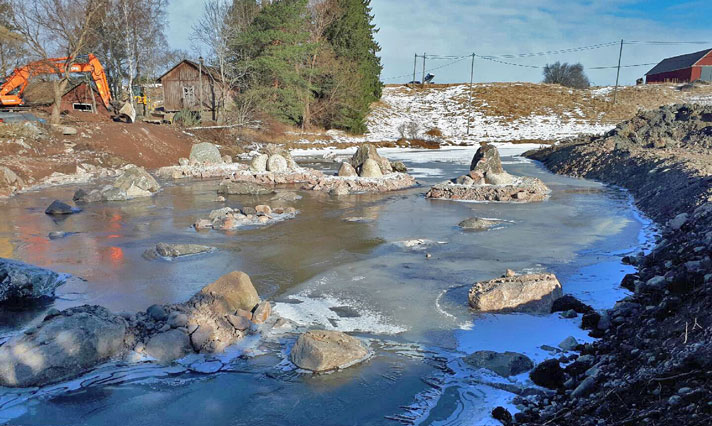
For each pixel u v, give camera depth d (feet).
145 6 141.59
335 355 20.52
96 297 28.89
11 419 17.42
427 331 23.73
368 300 27.71
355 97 165.89
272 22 140.87
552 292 26.02
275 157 80.94
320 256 36.42
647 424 13.08
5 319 26.11
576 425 14.62
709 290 19.69
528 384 18.75
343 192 65.41
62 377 19.84
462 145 148.97
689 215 38.11
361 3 174.50
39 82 125.29
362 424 16.88
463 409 17.48
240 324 23.40
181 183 75.92
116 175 81.00
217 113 140.15
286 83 146.72
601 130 167.43
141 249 38.86
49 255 37.29
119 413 17.69
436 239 41.04
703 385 13.71
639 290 26.00
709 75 235.40
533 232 43.06
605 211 52.11
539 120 186.19
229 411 17.75
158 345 21.36
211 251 38.04
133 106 117.50
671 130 87.92
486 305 25.85
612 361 18.57
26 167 73.31
